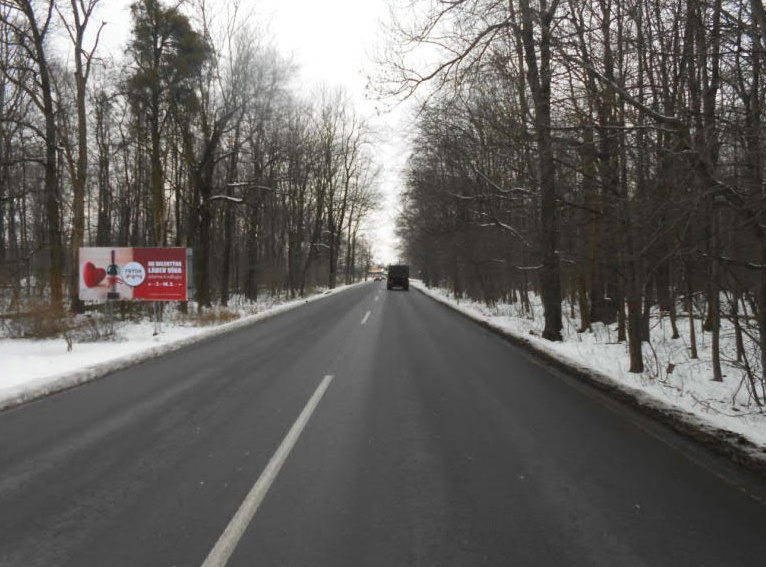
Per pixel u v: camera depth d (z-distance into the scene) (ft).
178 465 15.79
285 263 133.80
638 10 24.61
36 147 82.33
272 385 27.07
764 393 22.98
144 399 24.17
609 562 10.47
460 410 22.26
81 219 63.82
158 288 49.37
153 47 67.92
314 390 25.89
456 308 83.51
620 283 32.50
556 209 44.52
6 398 23.11
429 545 11.11
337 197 163.02
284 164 113.50
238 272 124.57
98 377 29.37
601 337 45.37
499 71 33.58
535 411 22.17
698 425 18.67
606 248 33.91
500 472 15.29
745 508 12.97
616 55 25.23
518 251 69.77
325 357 36.17
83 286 49.70
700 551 10.91
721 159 19.63
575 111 25.14
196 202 77.36
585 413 21.90
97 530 11.80
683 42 22.36
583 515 12.56
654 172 22.98
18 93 72.23
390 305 93.40
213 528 11.84
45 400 24.09
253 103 76.79
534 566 10.33
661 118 19.25
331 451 17.01
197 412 21.84
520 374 30.50
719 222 21.07
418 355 37.24
